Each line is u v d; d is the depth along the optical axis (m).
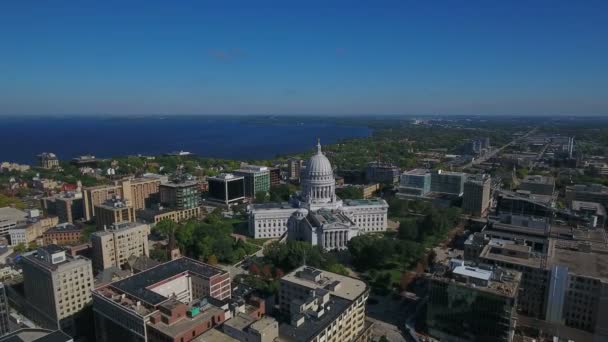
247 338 151.75
